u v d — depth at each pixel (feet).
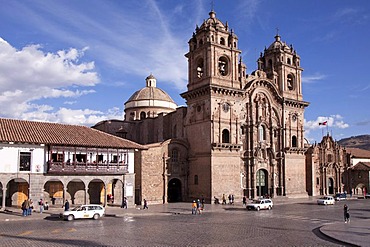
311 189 252.42
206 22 211.41
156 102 273.75
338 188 280.72
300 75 248.93
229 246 77.00
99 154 166.20
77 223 115.65
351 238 84.64
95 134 175.83
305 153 258.16
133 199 172.76
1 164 141.59
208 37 204.74
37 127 162.30
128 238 86.43
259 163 219.20
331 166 278.67
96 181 175.42
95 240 83.51
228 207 174.09
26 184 156.25
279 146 231.50
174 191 206.39
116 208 162.50
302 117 245.04
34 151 148.87
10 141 141.18
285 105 235.81
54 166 150.61
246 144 216.95
